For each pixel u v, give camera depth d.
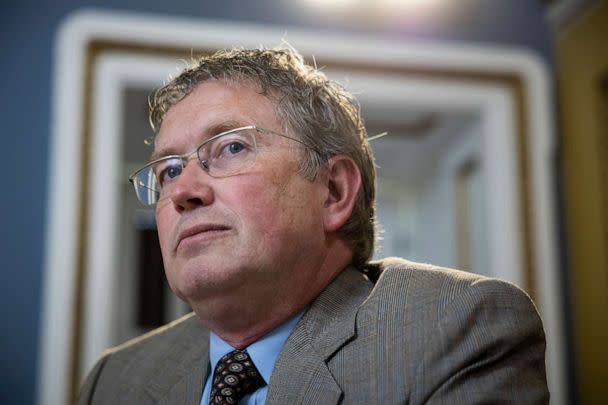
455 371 0.75
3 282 1.80
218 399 0.84
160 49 1.98
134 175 0.98
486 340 0.76
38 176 1.87
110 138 1.91
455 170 2.38
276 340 0.89
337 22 2.09
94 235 1.85
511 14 2.21
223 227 0.84
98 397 1.03
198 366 0.96
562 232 2.10
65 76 1.92
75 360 1.77
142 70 1.96
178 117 0.94
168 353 1.03
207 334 1.03
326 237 0.93
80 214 1.85
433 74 2.10
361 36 2.09
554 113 2.16
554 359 1.96
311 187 0.90
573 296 2.04
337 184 0.95
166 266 0.90
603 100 2.00
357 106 1.04
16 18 1.95
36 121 1.89
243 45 2.01
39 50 1.94
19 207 1.84
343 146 0.96
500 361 0.76
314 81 0.97
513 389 0.75
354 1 2.12
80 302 1.80
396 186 2.84
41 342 1.78
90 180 1.88
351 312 0.87
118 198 1.90
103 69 1.94
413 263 0.96
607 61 1.92
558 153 2.15
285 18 2.06
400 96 2.07
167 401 0.94
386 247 2.82
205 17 2.03
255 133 0.88
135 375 1.02
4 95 1.90
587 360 1.96
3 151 1.87
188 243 0.85
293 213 0.87
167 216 0.91
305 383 0.80
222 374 0.87
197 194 0.85
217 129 0.90
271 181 0.86
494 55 2.15
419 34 2.13
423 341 0.77
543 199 2.08
